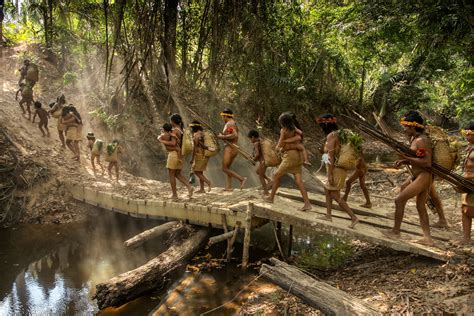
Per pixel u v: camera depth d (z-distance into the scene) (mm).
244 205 6941
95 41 15734
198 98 15898
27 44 16859
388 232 6035
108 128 13523
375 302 4598
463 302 4344
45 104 13336
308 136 21125
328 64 19891
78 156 10906
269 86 16781
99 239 8352
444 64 14875
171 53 15352
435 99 26516
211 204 7473
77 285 6379
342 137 5945
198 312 5457
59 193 9680
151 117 14602
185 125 14867
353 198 8797
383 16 12016
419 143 5387
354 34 13969
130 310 5625
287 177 13250
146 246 7988
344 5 16188
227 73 16484
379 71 26953
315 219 6246
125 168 12727
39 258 7387
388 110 28391
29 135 11016
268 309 5016
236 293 5930
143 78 14977
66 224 9000
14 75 14938
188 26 15680
